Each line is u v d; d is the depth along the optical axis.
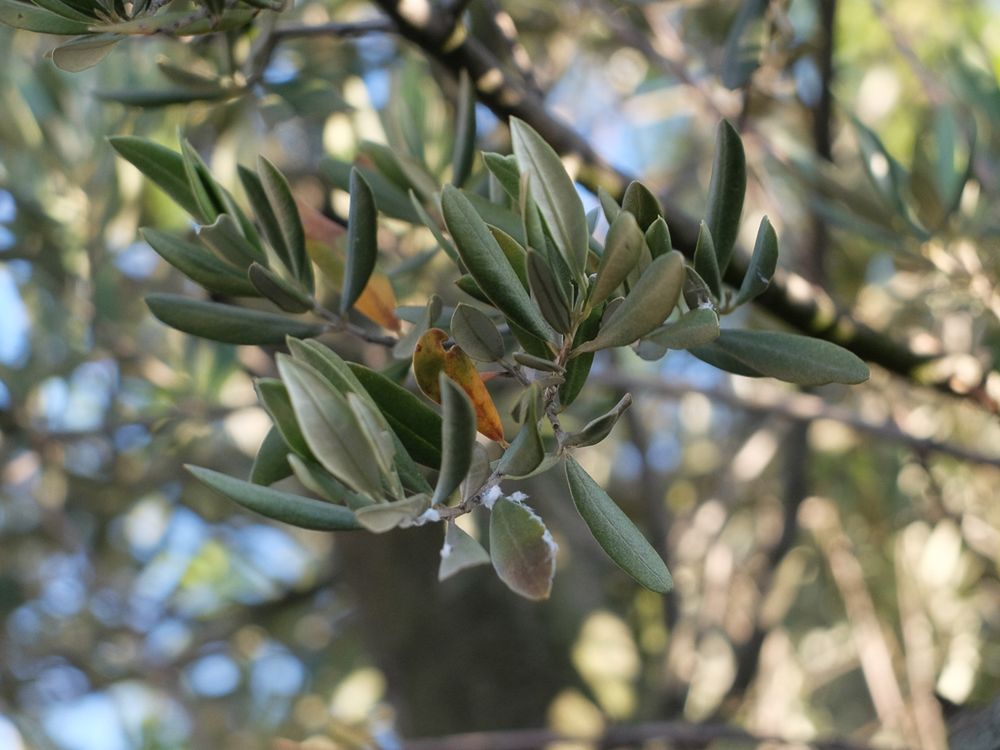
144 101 1.12
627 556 0.80
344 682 2.96
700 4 1.98
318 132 1.66
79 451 2.34
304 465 0.76
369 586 2.10
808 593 2.93
